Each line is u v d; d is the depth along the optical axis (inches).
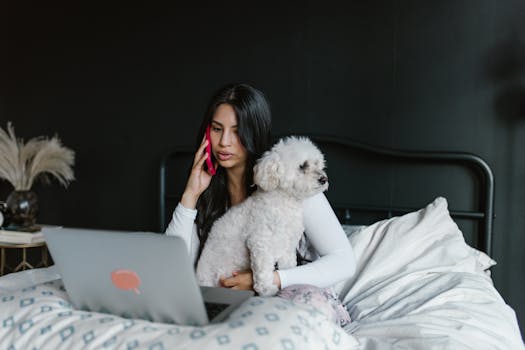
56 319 41.5
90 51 117.6
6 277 62.2
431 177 93.6
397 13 94.7
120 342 37.4
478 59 90.9
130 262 37.7
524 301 89.9
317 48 99.7
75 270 40.5
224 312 42.4
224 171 63.5
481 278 67.9
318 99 100.0
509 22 89.2
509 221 90.0
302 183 51.1
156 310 39.8
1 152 109.3
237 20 105.3
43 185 123.4
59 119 121.4
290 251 54.4
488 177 87.2
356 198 98.1
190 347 35.4
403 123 95.0
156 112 112.7
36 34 122.1
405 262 71.0
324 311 47.8
